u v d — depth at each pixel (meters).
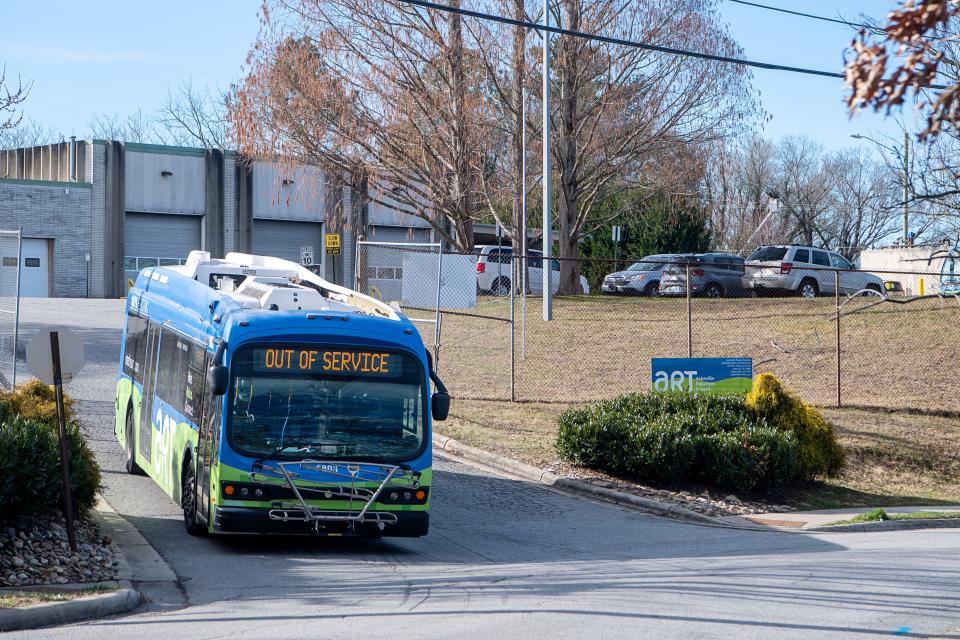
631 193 62.44
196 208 73.94
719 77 50.41
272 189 76.31
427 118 48.50
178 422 18.25
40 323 45.91
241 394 15.65
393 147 47.81
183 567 14.86
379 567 15.43
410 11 47.22
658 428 24.06
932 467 27.42
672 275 51.62
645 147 52.06
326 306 18.11
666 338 40.88
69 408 19.97
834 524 21.25
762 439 24.23
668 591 13.28
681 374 27.06
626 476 24.42
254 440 15.50
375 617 11.73
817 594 13.13
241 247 75.25
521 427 28.88
